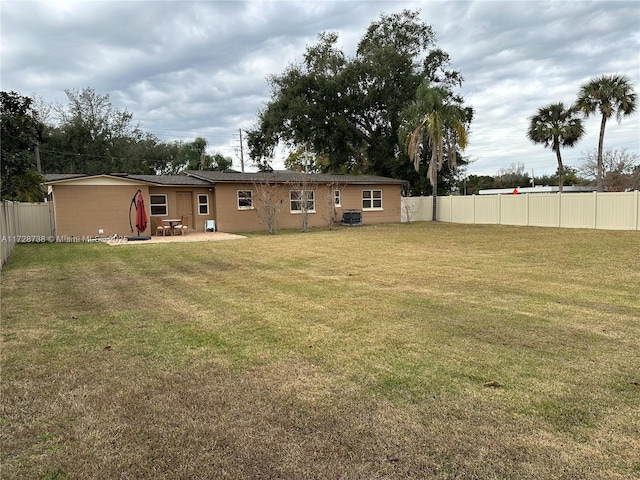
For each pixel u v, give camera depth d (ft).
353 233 57.72
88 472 7.13
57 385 10.61
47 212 54.95
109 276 26.63
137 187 57.31
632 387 10.02
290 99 96.12
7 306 18.88
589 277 23.95
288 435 8.20
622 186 104.78
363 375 10.96
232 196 65.87
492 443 7.79
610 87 72.23
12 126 39.91
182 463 7.36
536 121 82.28
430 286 22.03
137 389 10.33
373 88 95.40
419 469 7.09
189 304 18.94
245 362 11.99
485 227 64.59
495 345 13.01
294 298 19.83
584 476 6.81
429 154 90.68
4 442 8.05
